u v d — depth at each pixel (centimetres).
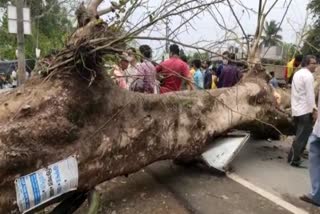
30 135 377
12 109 383
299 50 806
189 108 590
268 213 513
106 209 512
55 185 394
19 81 1023
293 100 724
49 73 414
